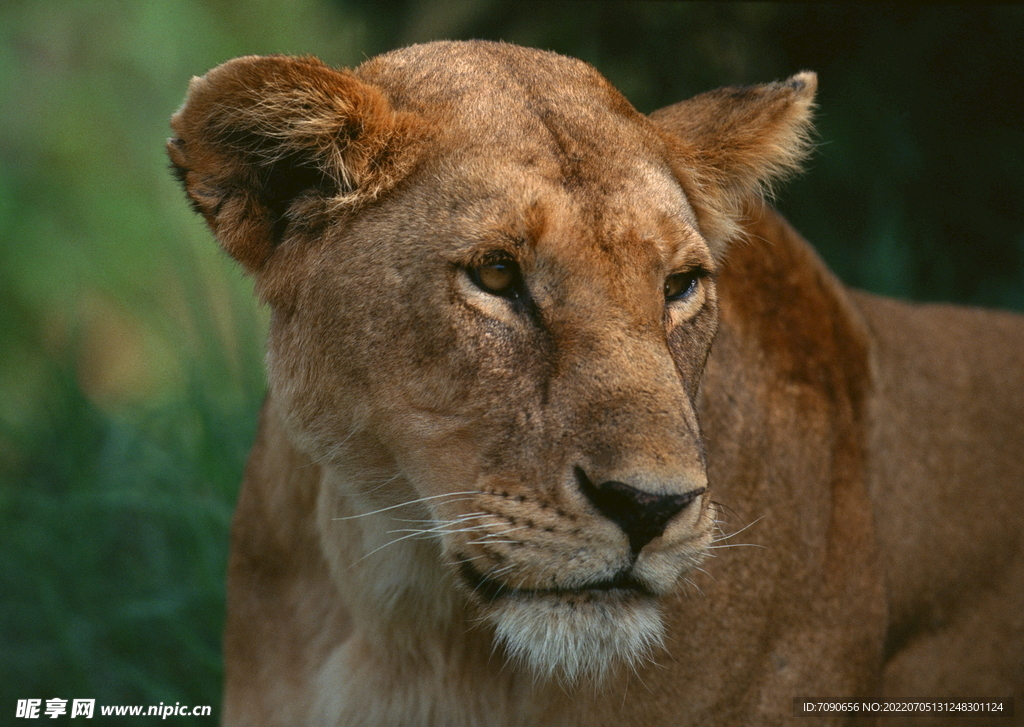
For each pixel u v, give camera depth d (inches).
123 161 739.4
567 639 168.2
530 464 168.7
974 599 261.7
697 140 209.9
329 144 181.0
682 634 198.4
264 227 190.4
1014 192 414.6
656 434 163.2
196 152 183.6
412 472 180.2
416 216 178.4
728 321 217.2
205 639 298.7
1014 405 269.6
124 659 303.4
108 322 637.3
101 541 332.2
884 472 245.9
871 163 412.8
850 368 240.7
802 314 234.7
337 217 184.4
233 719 224.8
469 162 177.3
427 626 200.2
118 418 372.8
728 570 204.1
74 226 681.6
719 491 206.2
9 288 644.1
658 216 178.9
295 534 219.8
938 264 415.5
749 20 413.4
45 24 794.8
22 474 361.7
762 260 232.4
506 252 172.6
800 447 221.1
